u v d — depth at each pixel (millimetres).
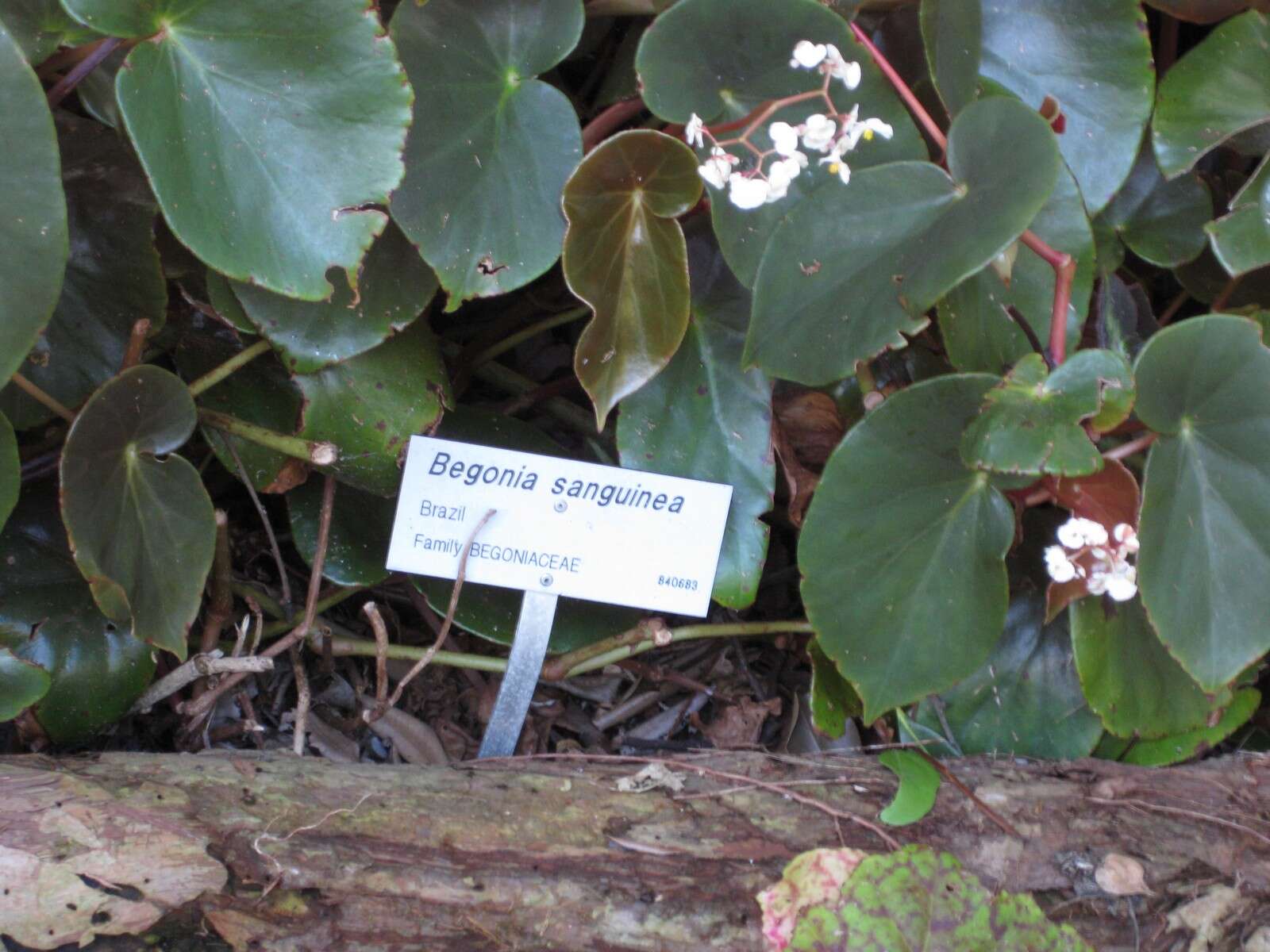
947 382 511
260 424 596
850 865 504
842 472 525
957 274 488
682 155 509
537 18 537
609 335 545
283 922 479
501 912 490
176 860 472
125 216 554
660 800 525
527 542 568
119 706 554
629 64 592
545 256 533
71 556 569
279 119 491
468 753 627
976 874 515
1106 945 508
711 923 495
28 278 465
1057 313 529
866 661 542
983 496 531
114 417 504
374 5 490
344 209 494
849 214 520
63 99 562
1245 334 501
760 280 525
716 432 584
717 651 671
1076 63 584
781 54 528
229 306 548
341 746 612
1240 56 583
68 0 461
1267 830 535
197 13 483
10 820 463
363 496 629
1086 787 547
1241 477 523
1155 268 698
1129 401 497
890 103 540
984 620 535
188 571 536
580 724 643
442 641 579
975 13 550
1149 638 566
